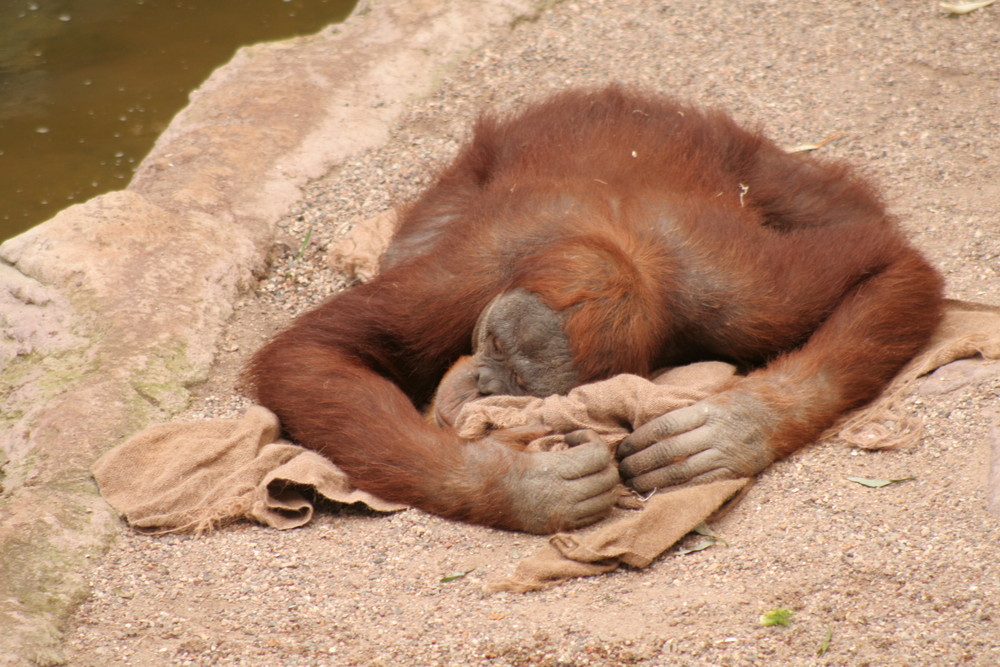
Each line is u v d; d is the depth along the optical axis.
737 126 14.94
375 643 8.98
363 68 21.86
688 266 11.55
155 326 13.92
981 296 13.77
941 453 10.55
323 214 17.42
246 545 10.60
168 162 18.34
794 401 11.02
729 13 23.94
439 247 12.38
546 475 10.13
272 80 21.23
